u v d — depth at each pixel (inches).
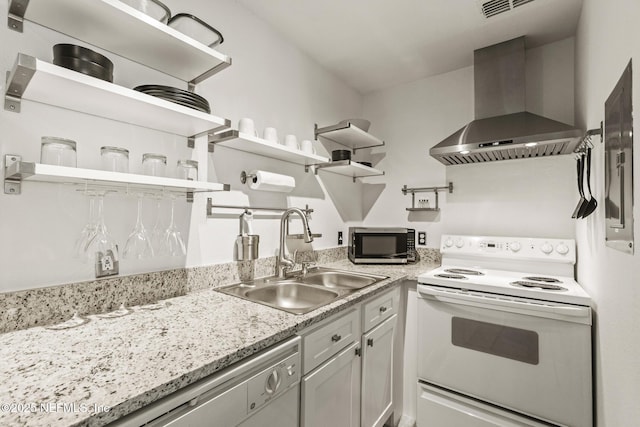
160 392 24.8
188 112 42.4
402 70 92.7
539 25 71.1
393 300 69.3
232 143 58.3
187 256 54.2
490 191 85.4
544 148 66.1
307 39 77.2
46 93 35.3
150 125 47.4
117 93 35.2
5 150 35.5
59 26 38.6
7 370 26.6
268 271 68.8
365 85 103.0
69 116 40.4
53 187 39.1
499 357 57.6
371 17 68.7
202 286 55.6
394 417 70.7
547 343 53.3
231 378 30.9
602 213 45.4
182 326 37.7
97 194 39.1
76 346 31.6
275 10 66.6
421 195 96.7
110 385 24.5
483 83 79.9
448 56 84.7
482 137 69.3
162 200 50.4
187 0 53.7
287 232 75.5
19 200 36.5
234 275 61.3
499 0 62.9
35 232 37.7
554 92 77.9
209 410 28.9
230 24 62.1
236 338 34.3
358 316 55.4
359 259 88.2
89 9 35.3
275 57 73.5
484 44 79.0
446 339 63.5
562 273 69.9
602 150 45.0
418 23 70.7
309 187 84.0
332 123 93.8
